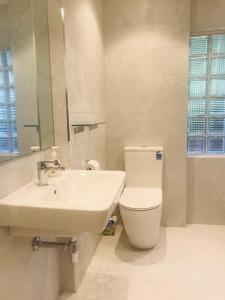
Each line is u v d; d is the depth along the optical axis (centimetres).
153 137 253
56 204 93
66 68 157
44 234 104
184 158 251
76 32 175
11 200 99
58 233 102
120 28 245
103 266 196
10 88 115
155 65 243
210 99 259
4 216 95
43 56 148
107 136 262
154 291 168
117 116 257
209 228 256
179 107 245
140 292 167
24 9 127
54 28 153
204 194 262
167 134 251
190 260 201
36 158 135
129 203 205
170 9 233
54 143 160
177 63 239
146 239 208
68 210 89
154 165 244
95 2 218
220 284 173
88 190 133
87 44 199
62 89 157
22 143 122
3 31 110
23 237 116
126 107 254
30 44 133
